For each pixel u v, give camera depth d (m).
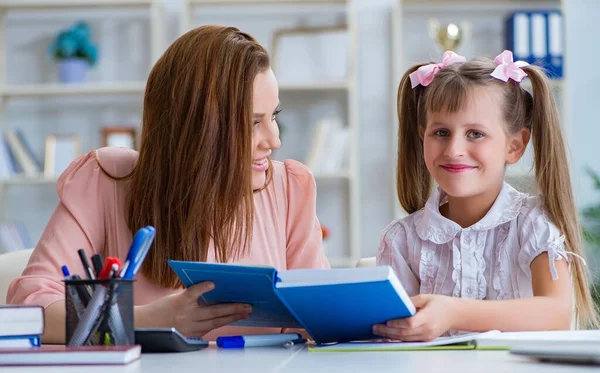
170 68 2.16
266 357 1.47
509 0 5.83
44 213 6.00
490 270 2.10
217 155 2.11
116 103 6.01
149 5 5.91
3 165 5.73
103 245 2.27
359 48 5.96
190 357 1.48
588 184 5.84
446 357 1.39
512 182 2.29
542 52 5.53
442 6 5.87
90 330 1.44
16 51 6.02
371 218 5.92
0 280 2.50
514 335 1.55
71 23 6.03
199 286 1.66
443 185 2.06
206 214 2.10
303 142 5.91
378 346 1.55
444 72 2.11
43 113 6.02
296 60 5.80
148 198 2.16
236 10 5.98
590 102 5.89
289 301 1.56
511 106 2.10
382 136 5.93
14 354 1.29
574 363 1.27
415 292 2.19
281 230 2.41
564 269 2.00
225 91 2.10
